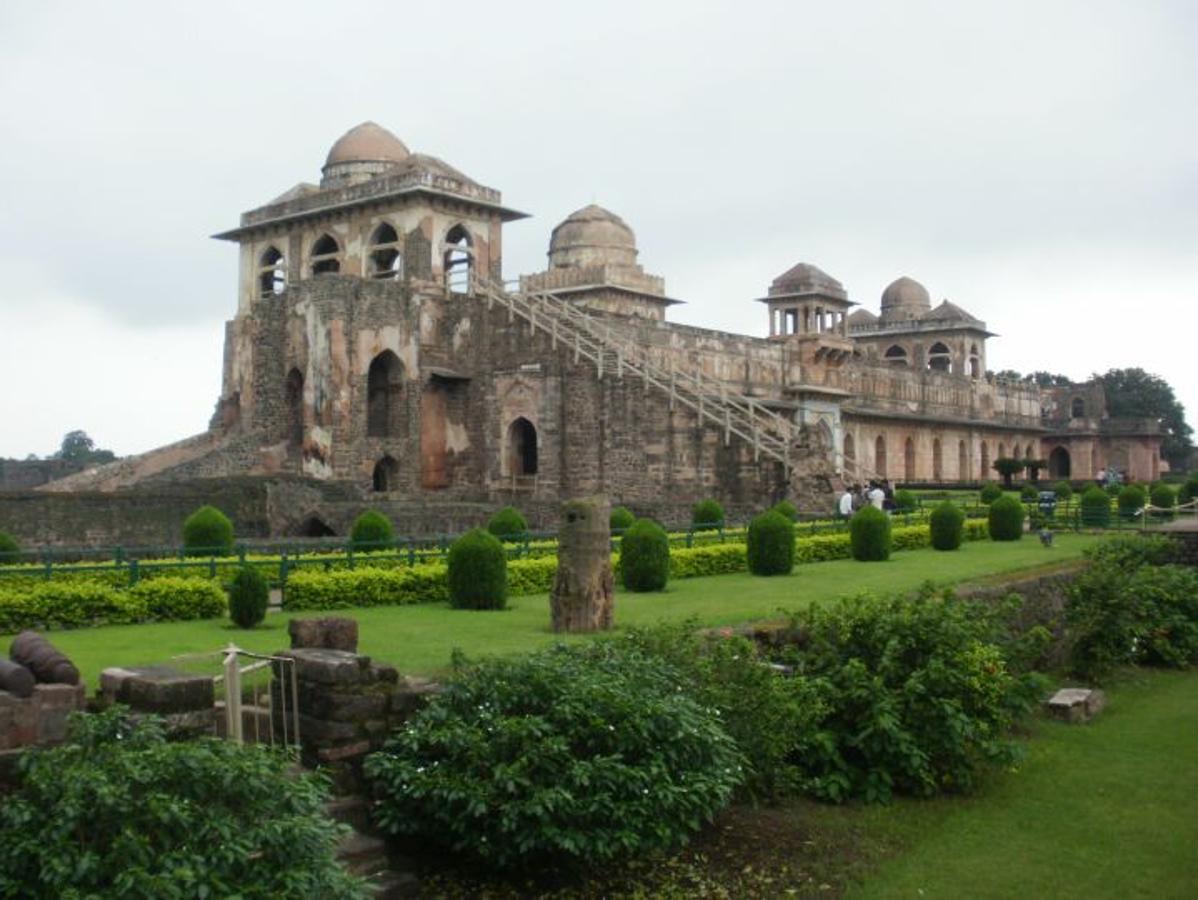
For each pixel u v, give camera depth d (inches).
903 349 3555.6
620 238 2500.0
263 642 568.4
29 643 360.8
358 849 366.0
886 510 1424.7
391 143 2139.5
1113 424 3747.5
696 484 1579.7
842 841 440.1
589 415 1734.7
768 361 2413.9
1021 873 420.2
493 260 2021.4
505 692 393.7
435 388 1898.4
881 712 490.0
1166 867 428.8
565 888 380.2
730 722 457.1
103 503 1259.2
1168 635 839.7
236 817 294.0
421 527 1406.3
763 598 758.5
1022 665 650.2
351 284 1791.3
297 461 1876.2
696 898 382.9
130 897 265.3
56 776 285.4
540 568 815.7
